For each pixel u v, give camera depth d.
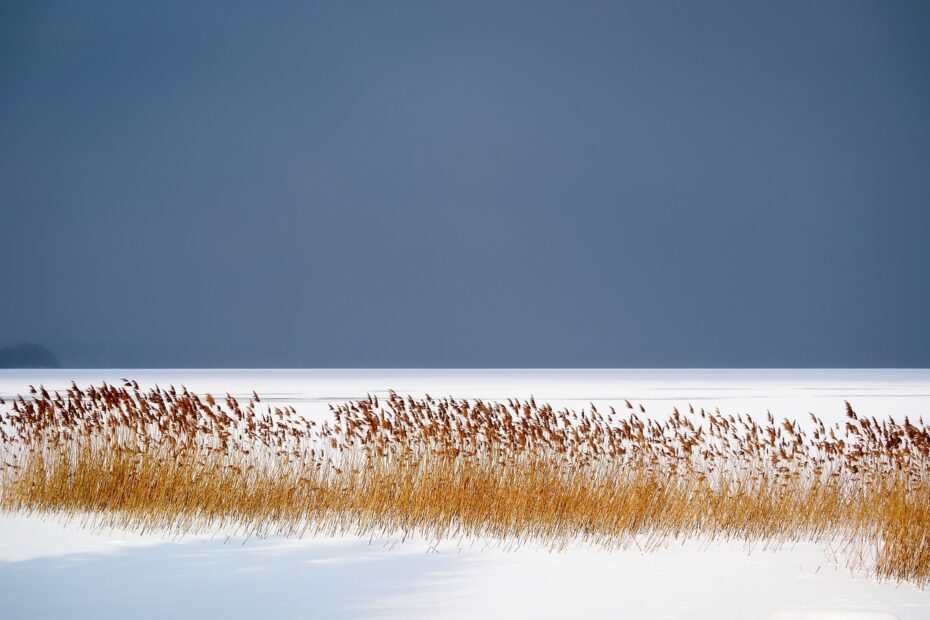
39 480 29.53
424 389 154.88
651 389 158.25
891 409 91.06
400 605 18.09
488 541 25.12
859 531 26.39
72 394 30.61
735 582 20.30
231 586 19.64
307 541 24.84
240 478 28.34
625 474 27.70
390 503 27.06
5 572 20.78
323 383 192.00
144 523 26.03
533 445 27.97
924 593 19.33
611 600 18.53
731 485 29.31
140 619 16.91
